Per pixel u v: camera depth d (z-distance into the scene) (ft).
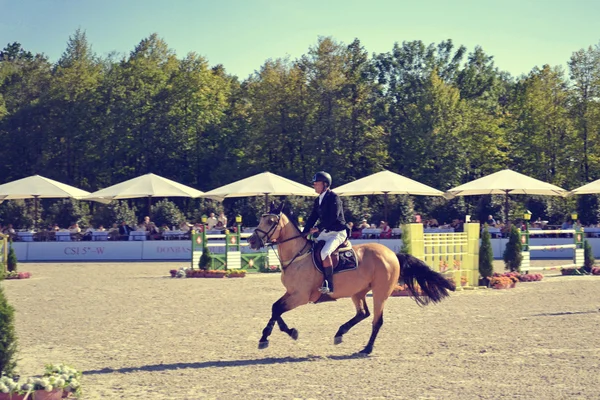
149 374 27.66
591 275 76.23
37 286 65.16
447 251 60.80
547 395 23.39
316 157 157.38
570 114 163.22
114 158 171.53
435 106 161.79
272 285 65.26
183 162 174.81
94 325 40.52
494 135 169.89
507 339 34.42
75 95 183.52
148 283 67.87
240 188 104.99
